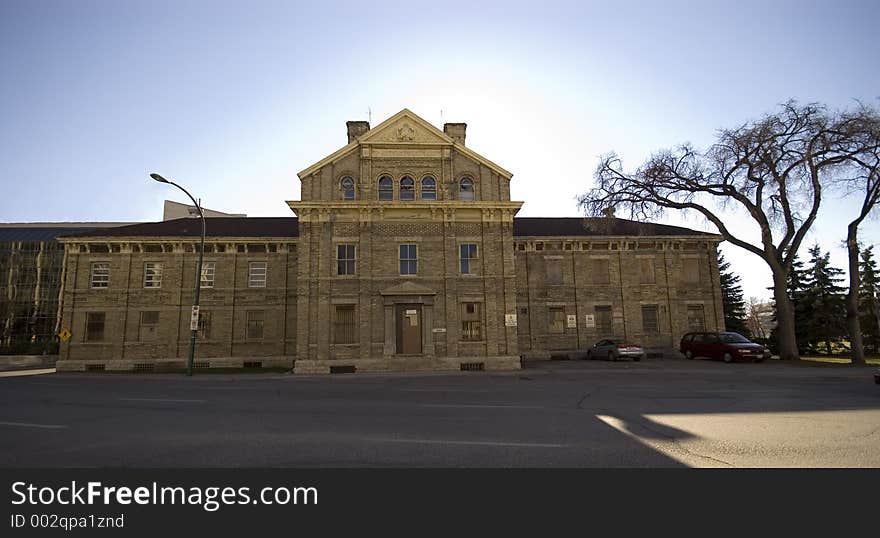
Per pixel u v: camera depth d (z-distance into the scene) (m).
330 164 26.09
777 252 27.48
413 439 7.82
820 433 7.91
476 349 24.80
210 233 32.09
